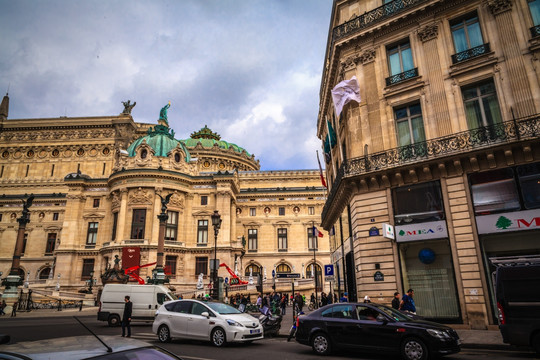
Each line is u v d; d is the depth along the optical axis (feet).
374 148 65.00
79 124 237.45
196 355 35.35
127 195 161.79
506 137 52.31
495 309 49.55
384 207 61.00
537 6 55.42
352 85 68.64
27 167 233.96
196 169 186.19
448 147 56.75
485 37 58.23
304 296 130.93
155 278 107.24
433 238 55.57
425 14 64.34
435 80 61.31
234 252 175.73
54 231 204.03
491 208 52.06
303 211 209.15
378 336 33.47
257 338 42.06
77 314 105.40
